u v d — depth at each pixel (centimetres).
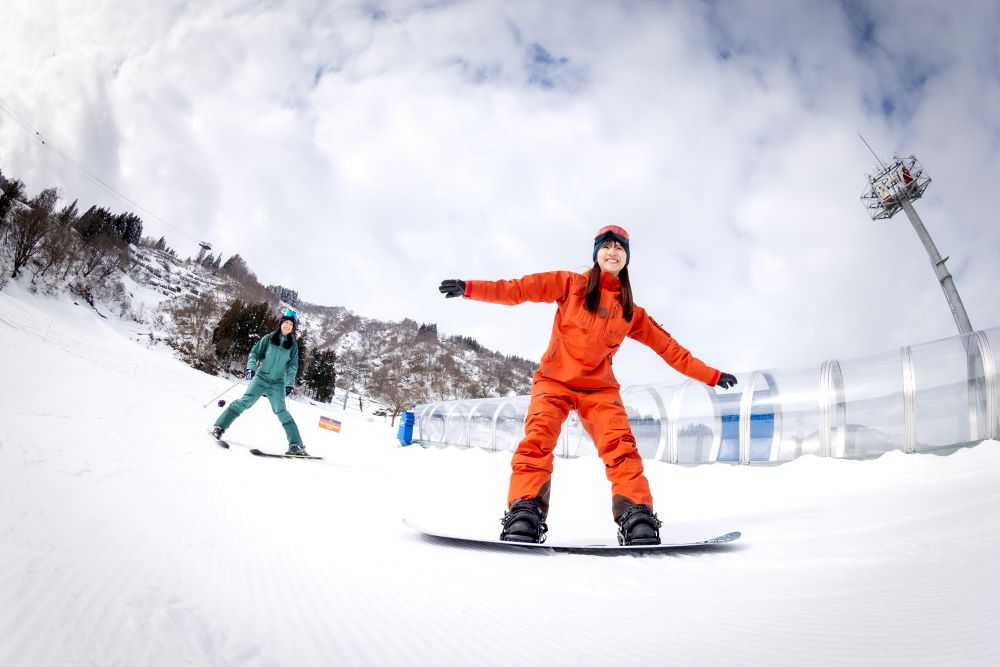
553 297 283
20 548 127
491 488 525
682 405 761
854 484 461
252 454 600
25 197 3916
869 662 81
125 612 95
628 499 244
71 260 4144
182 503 238
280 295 16388
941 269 2038
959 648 82
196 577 126
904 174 2152
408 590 135
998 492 307
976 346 534
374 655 89
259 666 80
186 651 82
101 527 166
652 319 308
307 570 147
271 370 650
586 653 93
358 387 7875
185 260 10306
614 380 280
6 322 1491
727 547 230
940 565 152
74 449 352
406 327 15062
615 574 170
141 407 779
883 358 614
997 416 503
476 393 9288
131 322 4462
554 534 291
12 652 73
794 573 169
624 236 281
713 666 85
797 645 92
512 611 121
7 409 515
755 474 566
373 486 432
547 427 260
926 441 541
